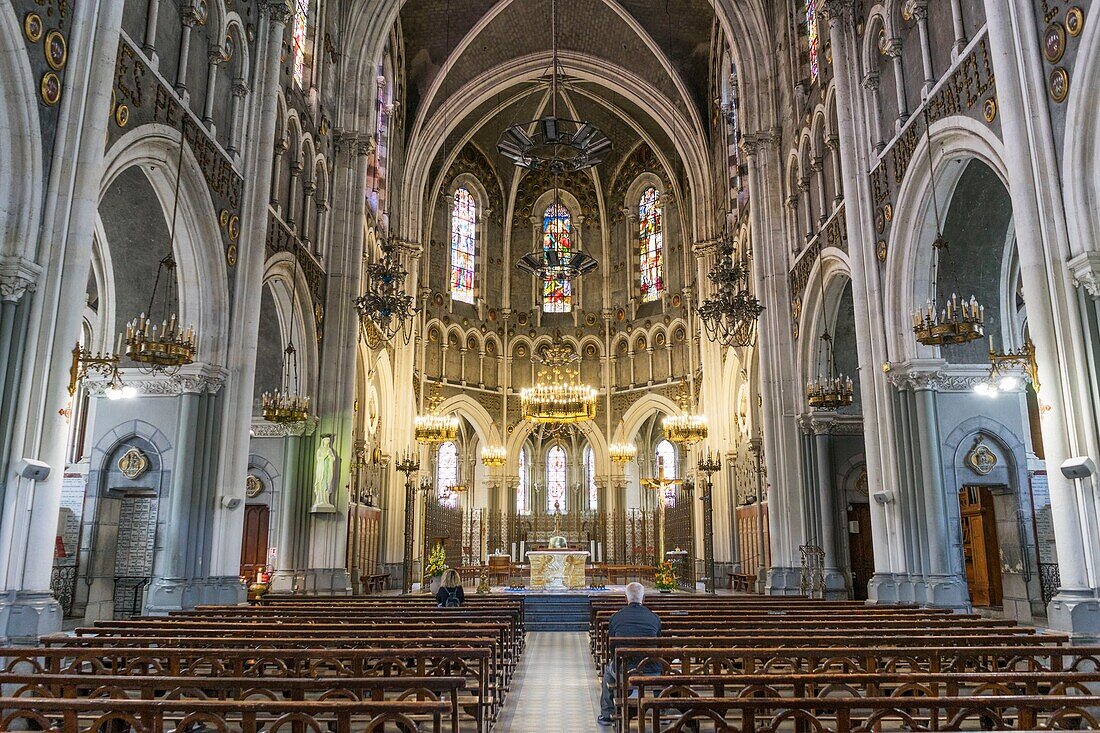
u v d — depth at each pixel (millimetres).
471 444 43094
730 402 34312
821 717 8969
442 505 38750
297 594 22109
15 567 10914
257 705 5930
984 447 17453
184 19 16516
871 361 18672
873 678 6883
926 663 10094
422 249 38031
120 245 17359
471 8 34906
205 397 17703
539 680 13742
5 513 10859
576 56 37812
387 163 33094
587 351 42594
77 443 22875
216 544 17578
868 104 19453
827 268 22562
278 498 24109
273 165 21234
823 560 22719
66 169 11930
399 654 8359
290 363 24062
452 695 7059
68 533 21000
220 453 17859
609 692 10211
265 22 20078
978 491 21938
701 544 35344
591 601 18531
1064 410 11539
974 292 17688
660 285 41031
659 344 40500
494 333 42375
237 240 18734
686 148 38000
